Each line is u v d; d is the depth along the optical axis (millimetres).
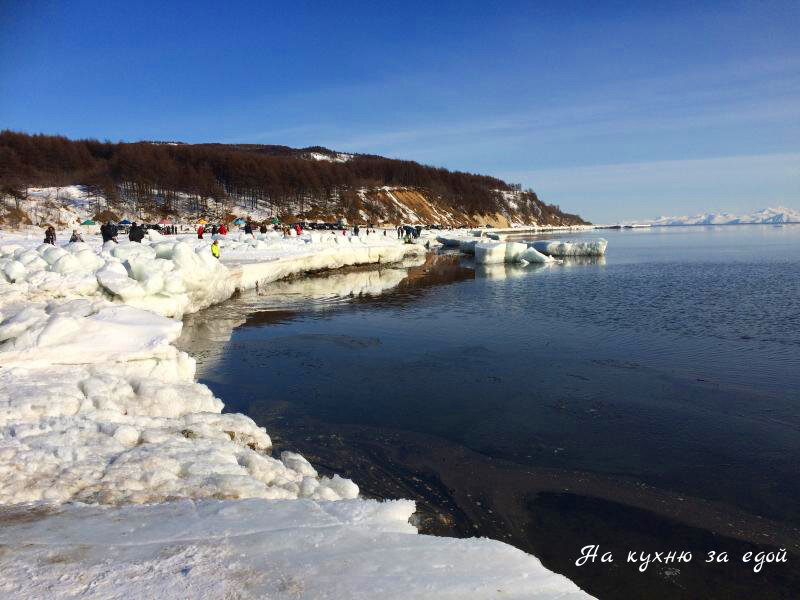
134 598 2652
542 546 5316
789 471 6969
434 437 8062
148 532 3473
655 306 19906
